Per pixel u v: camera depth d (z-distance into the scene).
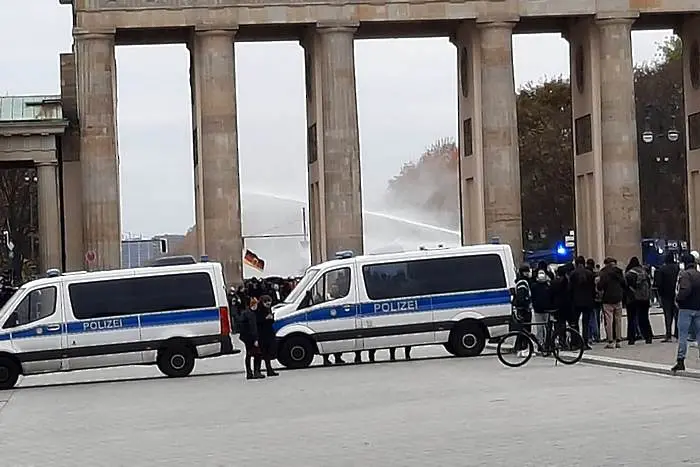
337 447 43.00
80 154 147.12
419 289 85.75
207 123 144.88
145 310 81.69
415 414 51.84
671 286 84.56
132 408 60.75
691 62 154.00
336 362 87.75
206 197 145.12
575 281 78.81
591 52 150.12
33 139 147.12
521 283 76.56
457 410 52.56
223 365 92.44
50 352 80.75
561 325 75.50
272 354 81.94
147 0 144.50
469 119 152.25
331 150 145.88
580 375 66.31
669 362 69.62
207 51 144.75
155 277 82.12
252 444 44.75
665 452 38.84
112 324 81.38
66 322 81.00
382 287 85.44
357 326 84.88
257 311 76.50
